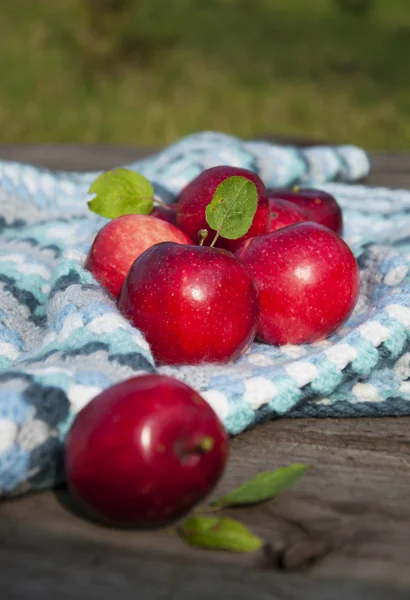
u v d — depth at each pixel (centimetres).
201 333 56
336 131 192
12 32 257
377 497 49
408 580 43
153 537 45
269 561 44
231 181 59
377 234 76
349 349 56
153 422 45
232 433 53
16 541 45
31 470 48
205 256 57
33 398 48
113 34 246
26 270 67
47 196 81
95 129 189
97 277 63
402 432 55
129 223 63
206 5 333
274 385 54
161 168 86
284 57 263
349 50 275
